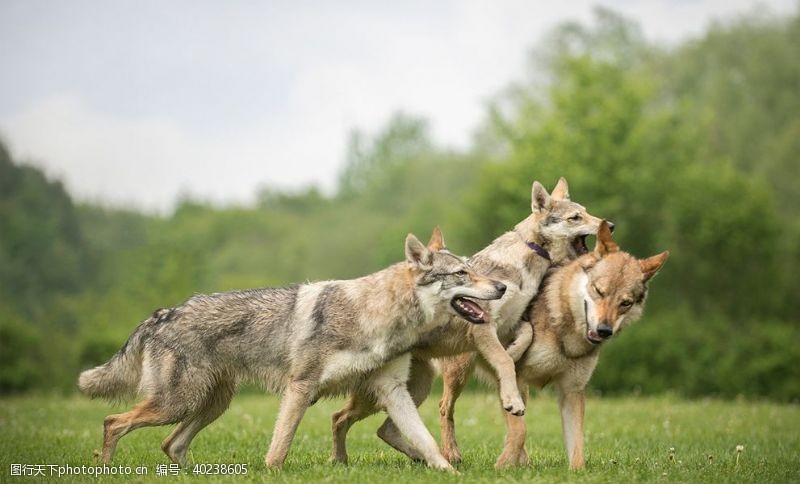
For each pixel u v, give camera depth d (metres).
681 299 35.59
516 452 7.89
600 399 19.30
